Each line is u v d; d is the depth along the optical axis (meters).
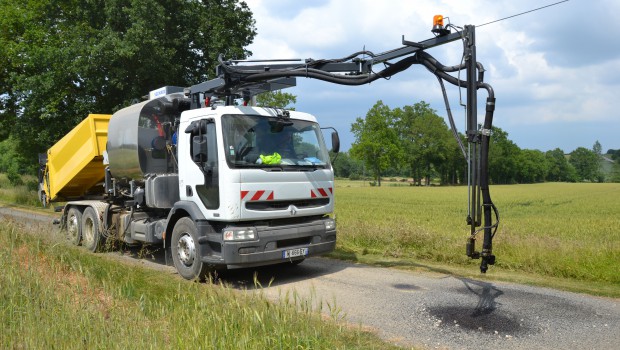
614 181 137.50
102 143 11.23
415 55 7.37
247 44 23.17
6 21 22.16
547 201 37.50
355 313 6.23
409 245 10.85
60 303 5.20
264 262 7.71
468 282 8.00
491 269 8.95
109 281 6.37
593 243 10.05
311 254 8.27
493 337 5.36
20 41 22.08
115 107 20.16
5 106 24.03
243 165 7.55
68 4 22.02
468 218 6.54
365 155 80.12
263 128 8.01
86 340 4.31
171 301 5.38
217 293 5.66
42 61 19.81
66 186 12.44
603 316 6.13
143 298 5.62
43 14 22.48
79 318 4.72
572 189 66.94
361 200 37.34
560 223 19.44
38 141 21.53
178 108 9.55
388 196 43.91
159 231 9.12
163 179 8.96
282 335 4.35
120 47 18.28
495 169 107.06
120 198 10.76
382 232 11.35
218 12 22.20
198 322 4.55
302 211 8.21
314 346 4.36
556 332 5.53
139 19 18.44
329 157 8.88
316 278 8.41
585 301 6.82
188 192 8.20
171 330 4.53
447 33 6.89
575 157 146.00
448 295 7.15
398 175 126.62
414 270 8.98
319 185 8.48
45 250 7.72
